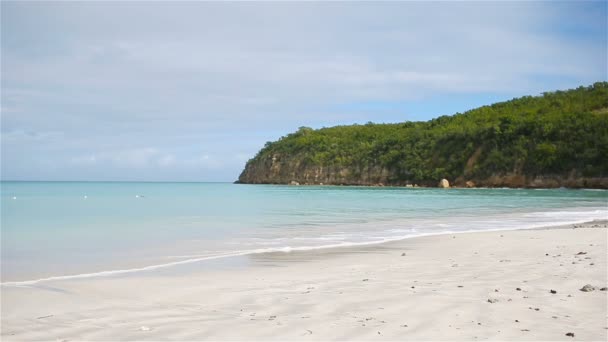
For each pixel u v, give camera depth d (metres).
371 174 131.12
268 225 21.55
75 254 13.09
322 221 23.72
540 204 39.56
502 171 99.56
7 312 6.93
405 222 23.02
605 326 5.86
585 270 9.39
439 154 114.50
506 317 6.26
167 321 6.40
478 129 108.12
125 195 62.62
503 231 18.12
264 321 6.30
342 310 6.76
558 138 94.19
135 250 13.79
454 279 8.87
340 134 163.75
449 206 36.91
